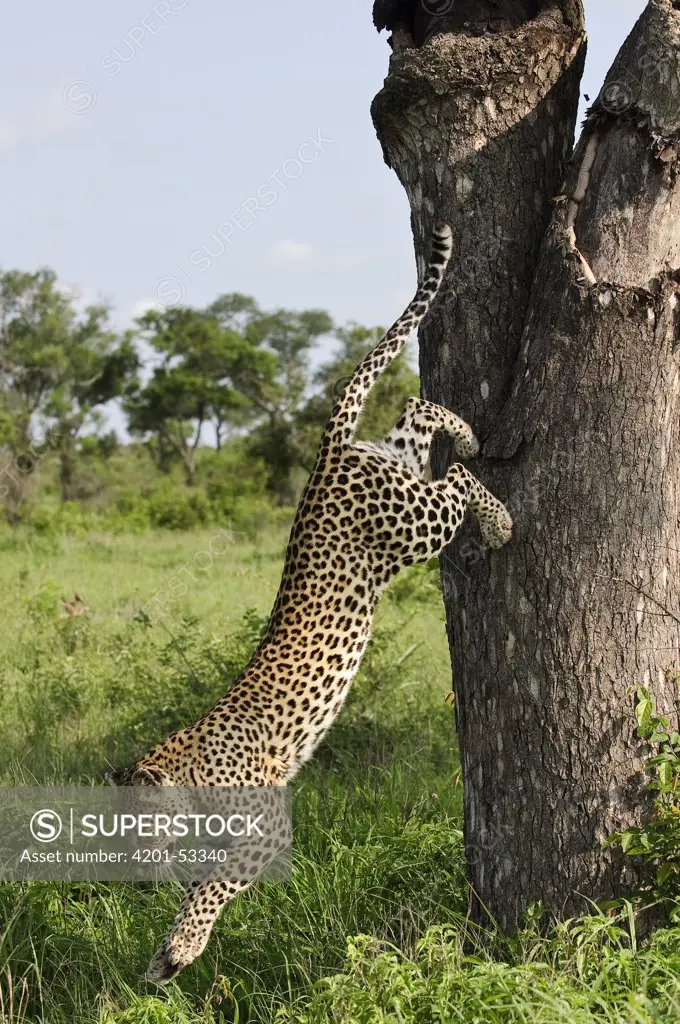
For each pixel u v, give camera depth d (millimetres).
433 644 21766
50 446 75625
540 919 9602
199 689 16891
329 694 10875
